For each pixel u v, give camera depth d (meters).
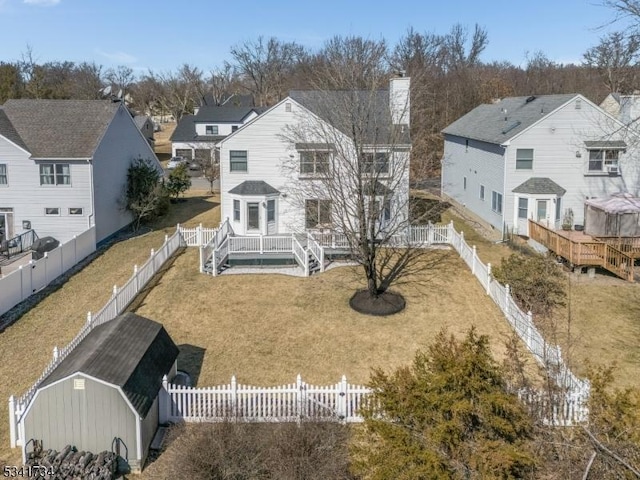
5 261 27.56
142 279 22.45
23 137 30.34
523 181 29.95
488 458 8.18
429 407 8.97
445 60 82.88
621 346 17.73
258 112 67.19
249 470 10.69
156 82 113.00
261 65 105.12
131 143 35.34
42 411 11.97
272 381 15.80
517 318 18.48
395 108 25.97
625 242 25.94
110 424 11.96
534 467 8.48
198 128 67.19
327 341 18.22
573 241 23.83
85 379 11.84
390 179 22.86
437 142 50.78
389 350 17.64
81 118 32.00
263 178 29.45
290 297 21.80
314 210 28.70
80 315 20.34
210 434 11.35
